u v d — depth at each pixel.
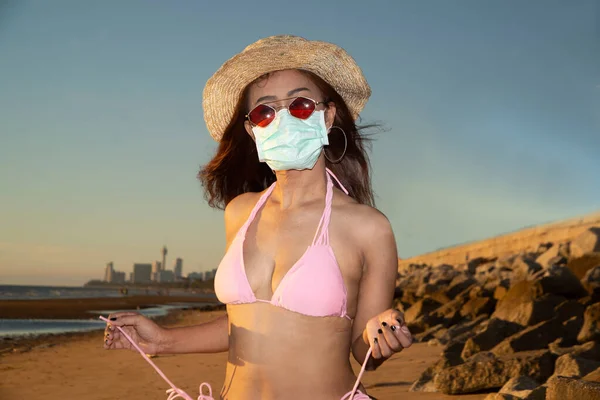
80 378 8.55
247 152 2.80
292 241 2.27
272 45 2.39
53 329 19.75
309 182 2.37
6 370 9.44
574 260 14.59
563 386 3.98
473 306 12.97
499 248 45.34
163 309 41.38
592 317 7.00
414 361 8.48
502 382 5.45
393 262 2.29
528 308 8.84
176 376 8.47
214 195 2.90
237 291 2.24
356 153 2.68
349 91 2.58
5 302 41.75
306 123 2.33
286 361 2.17
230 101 2.64
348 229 2.27
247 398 2.18
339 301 2.16
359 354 2.28
